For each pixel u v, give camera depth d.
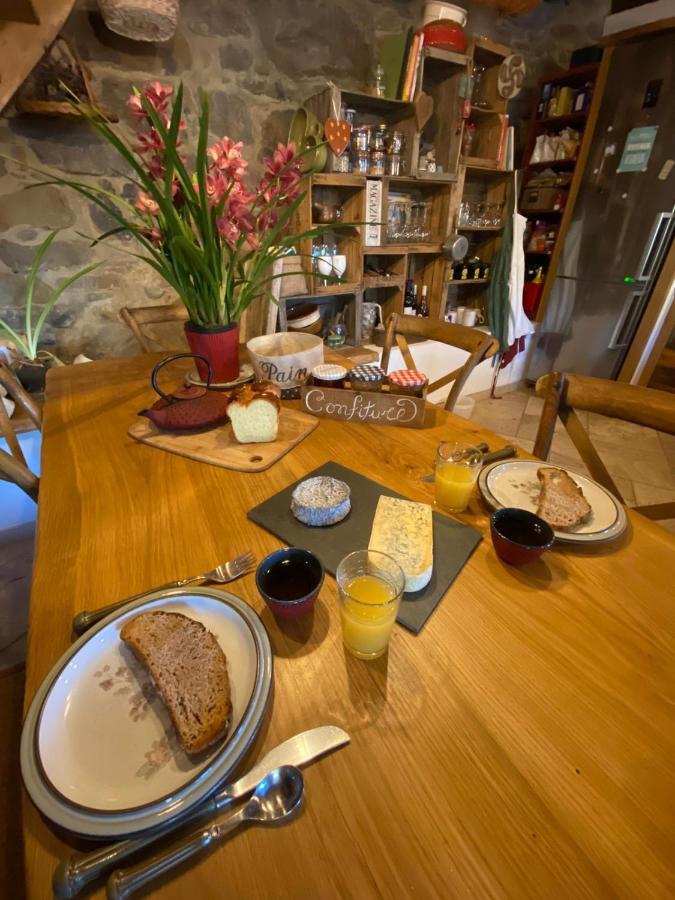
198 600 0.56
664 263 2.69
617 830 0.37
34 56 1.22
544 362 3.40
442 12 2.20
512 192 2.84
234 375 1.24
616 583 0.63
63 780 0.40
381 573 0.59
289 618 0.56
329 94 1.94
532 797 0.40
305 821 0.38
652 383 3.19
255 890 0.34
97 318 2.05
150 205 1.00
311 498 0.73
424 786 0.40
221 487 0.83
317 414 1.11
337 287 2.34
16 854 0.56
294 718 0.46
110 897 0.32
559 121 3.04
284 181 1.05
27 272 1.84
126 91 1.81
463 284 3.34
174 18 1.55
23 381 1.72
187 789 0.38
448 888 0.34
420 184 2.66
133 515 0.75
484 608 0.59
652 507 0.91
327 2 2.12
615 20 2.81
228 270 1.12
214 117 2.02
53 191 1.79
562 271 3.10
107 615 0.55
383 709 0.47
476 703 0.47
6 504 1.84
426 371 2.94
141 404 1.19
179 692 0.45
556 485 0.77
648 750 0.43
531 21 2.92
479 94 2.71
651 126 2.50
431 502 0.79
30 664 0.51
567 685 0.49
